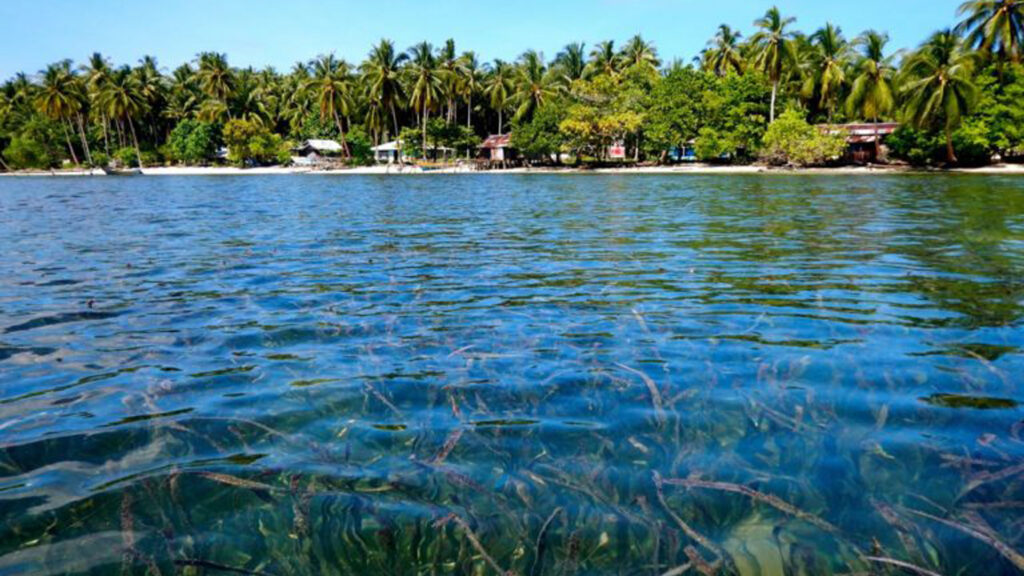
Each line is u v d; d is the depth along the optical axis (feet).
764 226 40.45
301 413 11.14
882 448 9.48
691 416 10.73
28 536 7.73
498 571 7.06
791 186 88.38
